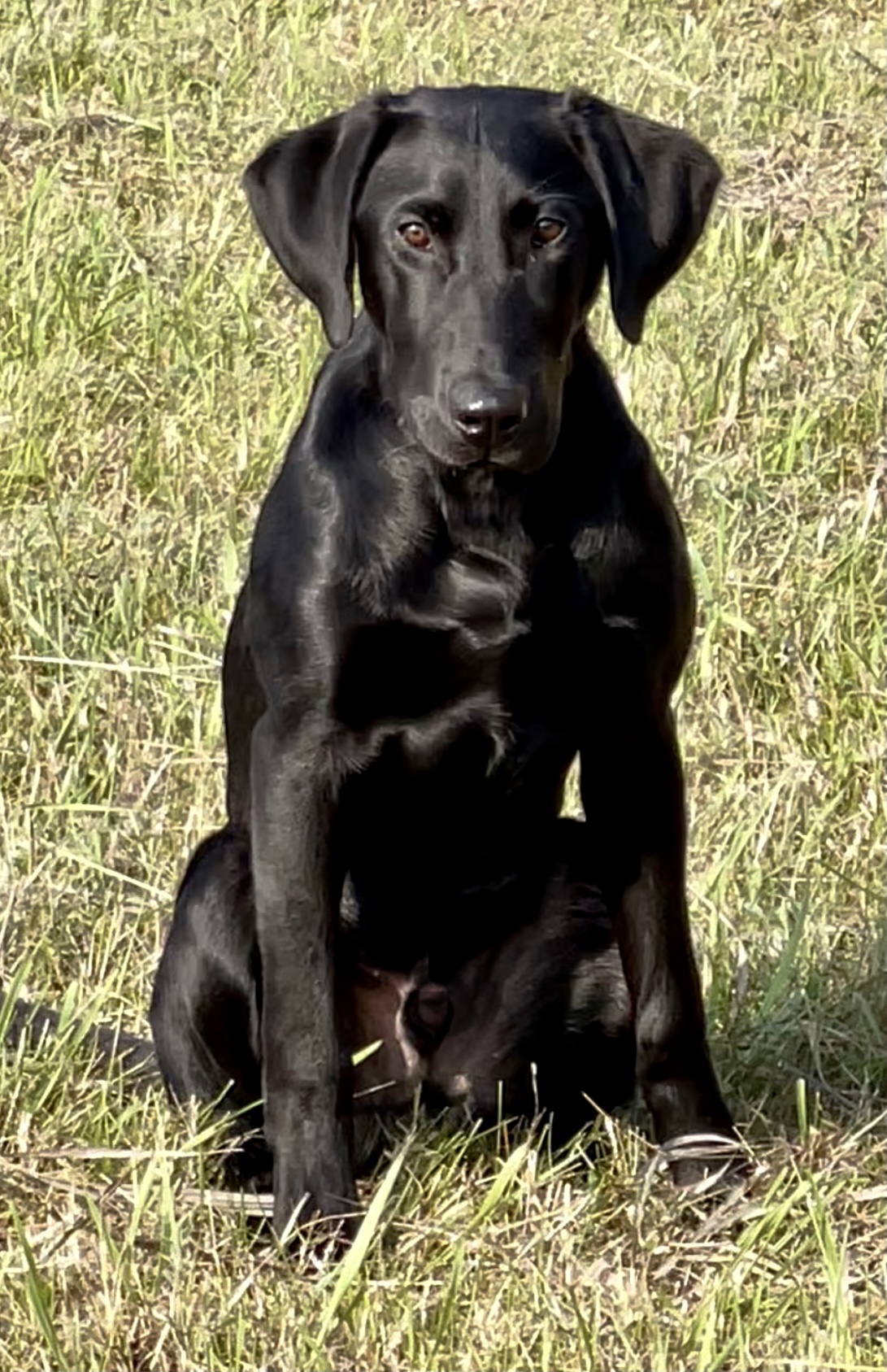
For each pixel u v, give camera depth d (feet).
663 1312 24.98
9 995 27.78
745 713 37.32
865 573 40.52
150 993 31.14
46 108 59.31
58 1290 25.02
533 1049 28.86
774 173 56.03
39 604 39.45
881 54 64.34
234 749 29.22
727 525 41.34
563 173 26.35
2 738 36.76
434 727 27.02
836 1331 24.25
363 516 26.32
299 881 26.63
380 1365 24.16
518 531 26.13
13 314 49.32
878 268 51.42
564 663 26.73
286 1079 26.55
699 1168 27.45
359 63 62.75
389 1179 24.98
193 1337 24.18
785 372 47.26
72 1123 27.50
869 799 35.12
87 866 33.14
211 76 62.28
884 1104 29.40
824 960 31.96
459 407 24.97
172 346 48.88
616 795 27.45
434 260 26.05
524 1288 25.09
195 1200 26.35
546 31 65.57
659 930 27.53
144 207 55.47
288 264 27.35
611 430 26.61
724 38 66.13
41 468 44.65
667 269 27.04
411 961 28.86
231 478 43.91
